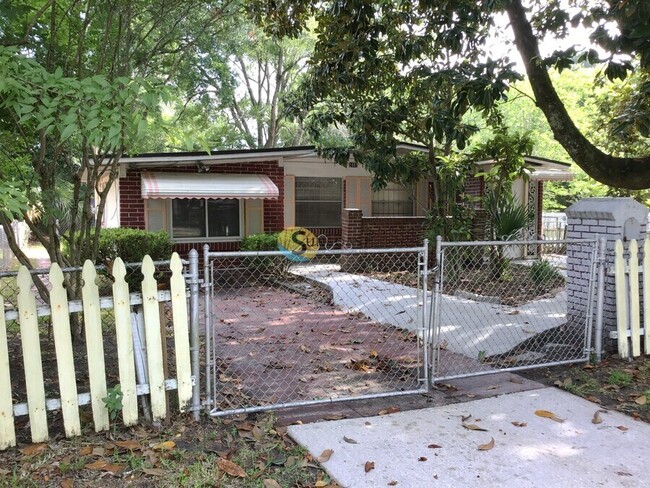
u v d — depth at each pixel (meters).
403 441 3.51
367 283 10.05
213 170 11.88
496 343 5.99
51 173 5.19
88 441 3.42
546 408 4.12
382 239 14.03
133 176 11.20
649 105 6.76
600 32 5.24
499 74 5.87
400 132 9.93
